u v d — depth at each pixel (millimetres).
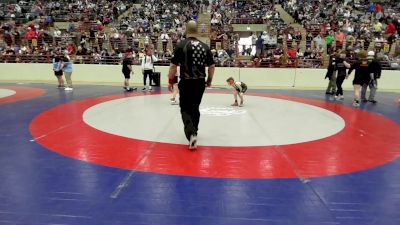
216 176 4805
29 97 12211
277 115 9273
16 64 19344
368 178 4844
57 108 9984
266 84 18000
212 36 21375
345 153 5965
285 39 20438
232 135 7031
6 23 23906
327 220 3641
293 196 4203
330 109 10477
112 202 3975
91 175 4789
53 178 4672
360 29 21781
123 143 6344
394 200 4156
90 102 11133
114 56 19188
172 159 5480
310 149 6148
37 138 6664
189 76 5730
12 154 5680
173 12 27750
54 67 15469
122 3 29375
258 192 4301
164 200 4043
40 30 22781
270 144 6410
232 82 10453
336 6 26875
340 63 12500
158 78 16250
